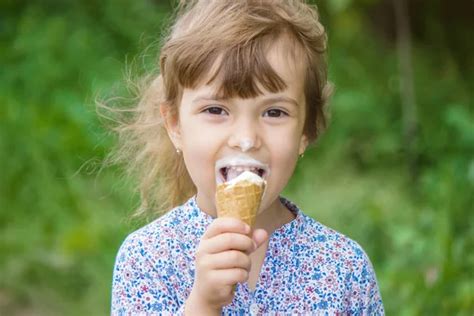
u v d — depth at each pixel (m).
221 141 2.95
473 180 7.14
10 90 9.10
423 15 10.73
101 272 7.21
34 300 7.02
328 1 9.20
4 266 7.33
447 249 6.04
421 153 8.82
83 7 10.08
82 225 7.68
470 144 8.03
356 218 7.38
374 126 9.22
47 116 8.55
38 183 8.10
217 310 2.81
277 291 3.15
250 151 2.94
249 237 2.76
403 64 9.22
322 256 3.21
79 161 8.22
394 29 10.80
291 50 3.00
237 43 2.94
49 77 9.15
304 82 3.07
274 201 3.21
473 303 5.68
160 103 3.35
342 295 3.18
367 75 9.95
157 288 3.12
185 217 3.22
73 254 7.44
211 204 3.17
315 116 3.24
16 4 10.14
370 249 6.81
